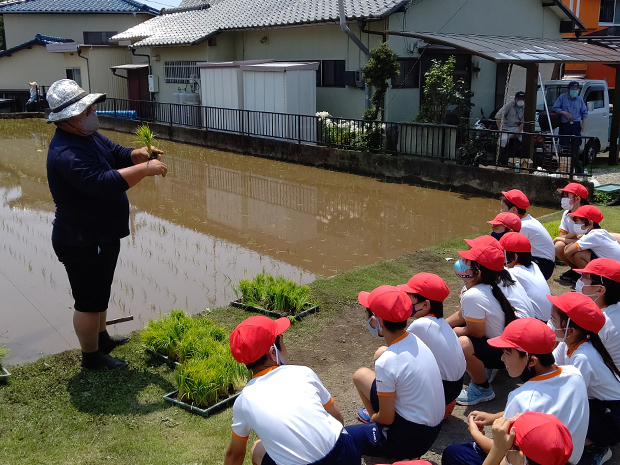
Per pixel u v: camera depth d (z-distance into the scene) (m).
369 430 3.35
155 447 3.77
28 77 29.59
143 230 9.82
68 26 32.59
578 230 6.48
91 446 3.78
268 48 18.97
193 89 20.73
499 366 4.18
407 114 15.38
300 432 2.63
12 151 18.14
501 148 12.44
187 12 25.20
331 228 9.96
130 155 5.03
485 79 16.50
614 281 3.81
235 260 8.22
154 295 6.85
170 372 4.80
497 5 16.19
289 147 16.20
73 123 4.46
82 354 4.82
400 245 8.98
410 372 3.19
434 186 12.97
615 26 21.69
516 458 2.46
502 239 4.73
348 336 5.48
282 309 5.95
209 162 16.42
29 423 4.02
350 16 14.80
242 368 4.57
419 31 14.98
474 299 4.11
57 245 4.56
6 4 32.19
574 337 3.43
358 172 14.52
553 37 17.81
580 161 11.78
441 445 3.86
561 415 2.88
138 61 26.03
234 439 2.89
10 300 6.73
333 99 16.88
